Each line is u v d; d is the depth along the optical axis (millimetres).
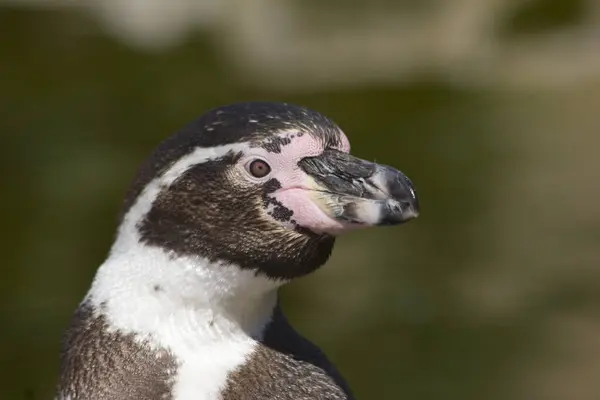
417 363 12547
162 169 4914
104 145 18406
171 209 4863
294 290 14164
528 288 14328
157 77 22500
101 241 14828
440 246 15672
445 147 19859
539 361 12805
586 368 12578
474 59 24875
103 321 4848
